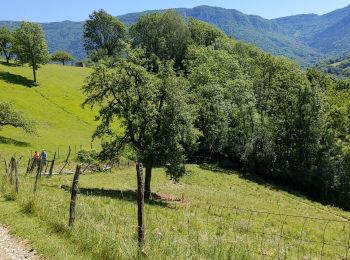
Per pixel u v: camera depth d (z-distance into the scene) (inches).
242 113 3225.9
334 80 5187.0
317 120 3070.9
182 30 5698.8
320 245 1045.8
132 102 1589.6
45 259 548.1
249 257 616.7
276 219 1445.6
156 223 927.0
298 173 2942.9
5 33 5098.4
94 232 617.6
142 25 5880.9
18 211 773.3
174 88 1587.1
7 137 2760.8
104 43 6707.7
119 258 526.3
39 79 4507.9
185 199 1700.3
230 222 1143.6
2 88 3860.7
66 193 1179.9
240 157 3110.2
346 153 2955.2
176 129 1569.9
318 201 2800.2
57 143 2856.8
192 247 607.8
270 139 3041.3
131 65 1540.4
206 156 3171.8
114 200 1210.0
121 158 2420.0
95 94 1606.8
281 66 3941.9
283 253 801.6
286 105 3159.5
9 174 1159.6
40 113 3553.2
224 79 3543.3
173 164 1596.9
